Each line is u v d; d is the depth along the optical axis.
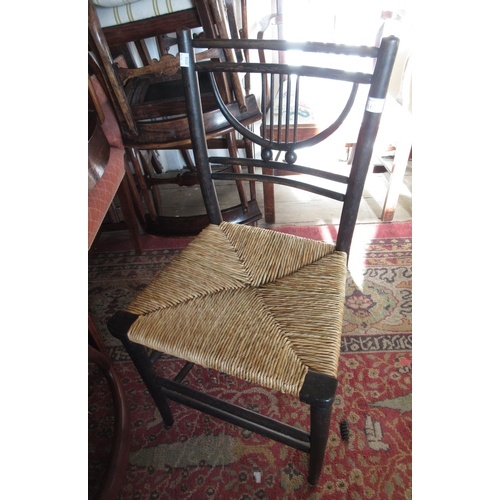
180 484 0.83
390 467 0.83
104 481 0.80
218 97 0.72
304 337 0.60
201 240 0.80
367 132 0.60
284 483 0.82
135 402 0.98
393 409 0.92
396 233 1.41
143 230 1.53
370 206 1.54
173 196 1.71
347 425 0.89
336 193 0.70
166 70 0.94
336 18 1.30
